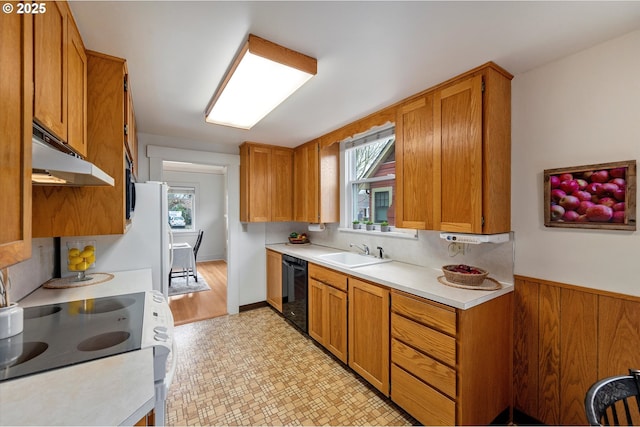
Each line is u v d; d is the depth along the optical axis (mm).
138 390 856
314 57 1547
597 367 1472
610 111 1419
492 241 1652
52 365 873
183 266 4914
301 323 3016
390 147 2867
